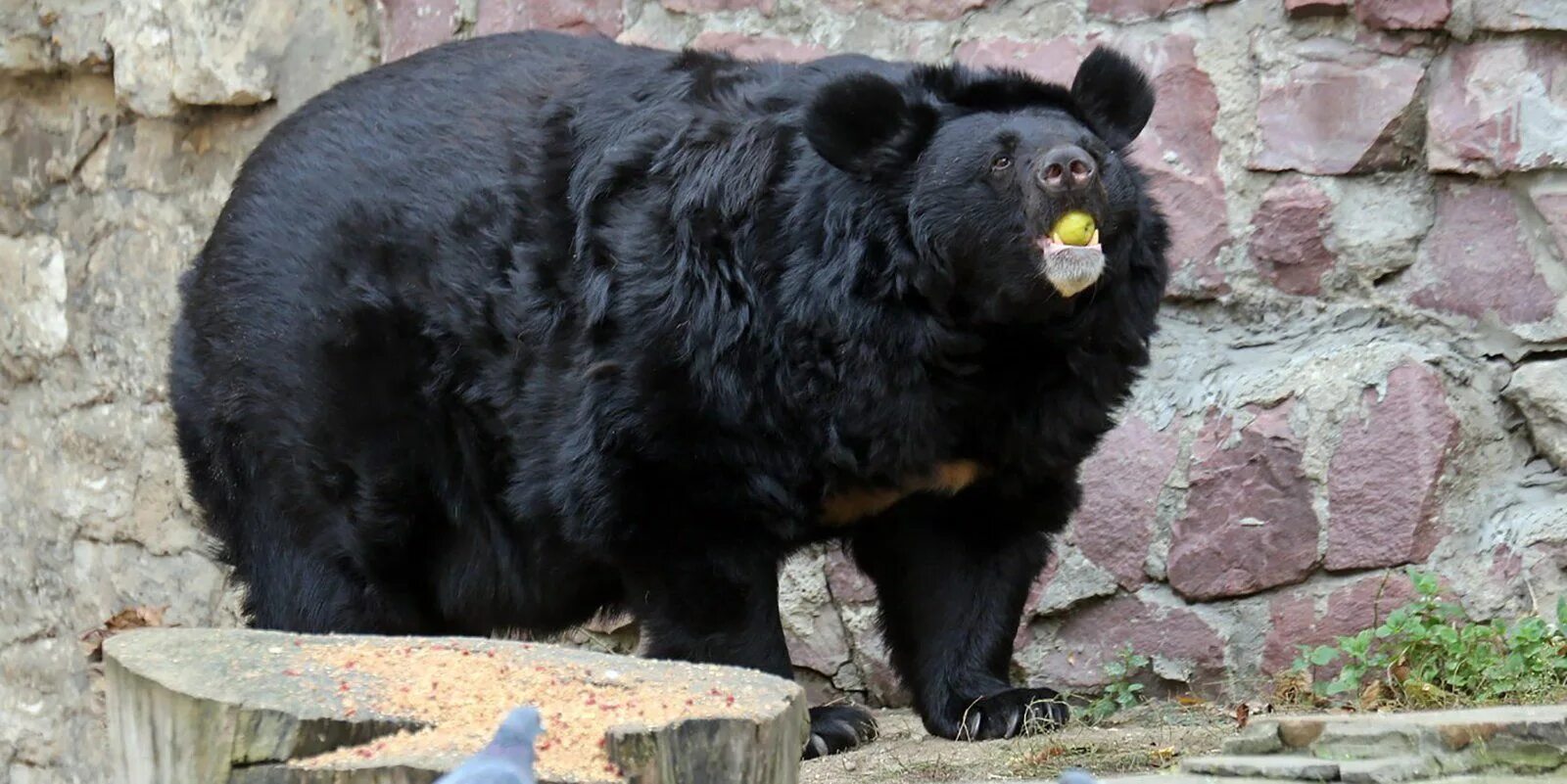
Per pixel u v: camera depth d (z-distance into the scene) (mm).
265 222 10516
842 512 9812
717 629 9633
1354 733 7598
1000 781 8328
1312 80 11445
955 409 9430
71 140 14625
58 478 14625
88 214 14523
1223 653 11336
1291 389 11258
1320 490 11141
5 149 14859
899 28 12281
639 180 9641
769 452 9359
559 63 10422
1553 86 10984
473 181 10047
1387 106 11297
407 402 10180
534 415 9773
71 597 14562
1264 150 11547
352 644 7000
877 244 9172
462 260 9977
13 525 14828
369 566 10477
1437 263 11312
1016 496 9883
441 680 6555
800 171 9305
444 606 10734
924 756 9492
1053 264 8578
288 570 10641
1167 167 11719
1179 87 11695
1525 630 9859
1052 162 8586
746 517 9484
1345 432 11133
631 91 10023
